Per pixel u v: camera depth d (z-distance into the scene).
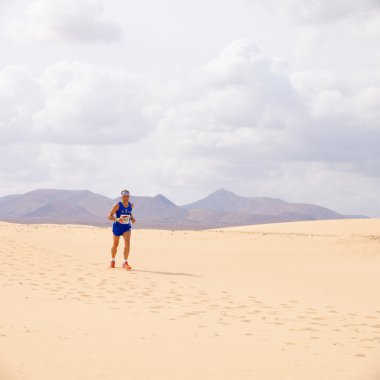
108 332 6.82
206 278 13.02
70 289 10.57
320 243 21.83
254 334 7.05
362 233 31.72
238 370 5.14
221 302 9.73
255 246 21.09
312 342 6.61
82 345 6.01
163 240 22.84
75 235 23.41
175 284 11.83
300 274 14.12
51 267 13.74
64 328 6.95
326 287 11.93
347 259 17.88
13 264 13.84
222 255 18.27
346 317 8.55
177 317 8.14
